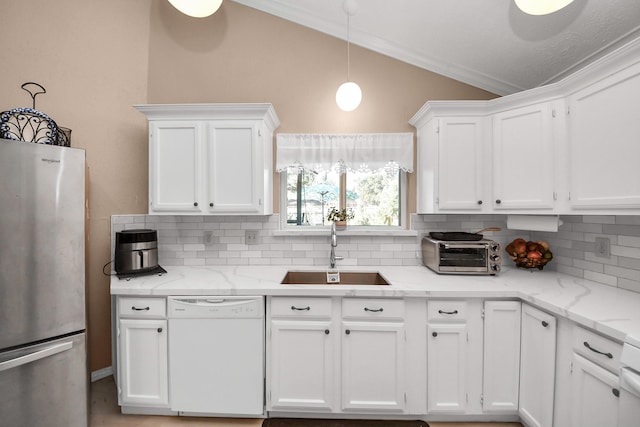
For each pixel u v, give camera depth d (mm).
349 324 1727
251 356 1737
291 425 1761
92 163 2154
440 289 1691
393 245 2355
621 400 1058
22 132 1584
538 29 1763
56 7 2037
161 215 2150
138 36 2314
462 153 2006
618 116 1334
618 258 1664
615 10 1483
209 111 2008
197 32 2385
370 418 1810
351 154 2311
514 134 1870
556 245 2127
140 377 1748
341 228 2354
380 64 2379
